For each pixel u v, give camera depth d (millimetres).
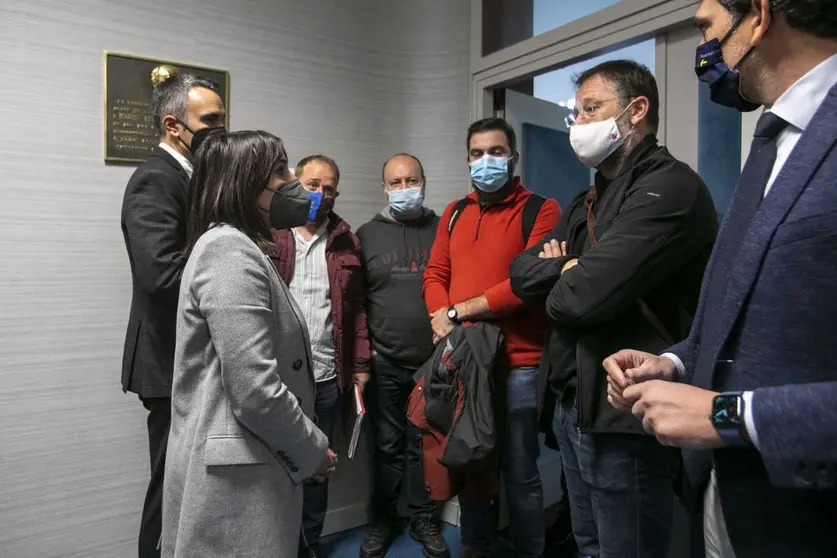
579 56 2135
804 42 670
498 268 1895
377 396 2338
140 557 1691
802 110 687
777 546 649
